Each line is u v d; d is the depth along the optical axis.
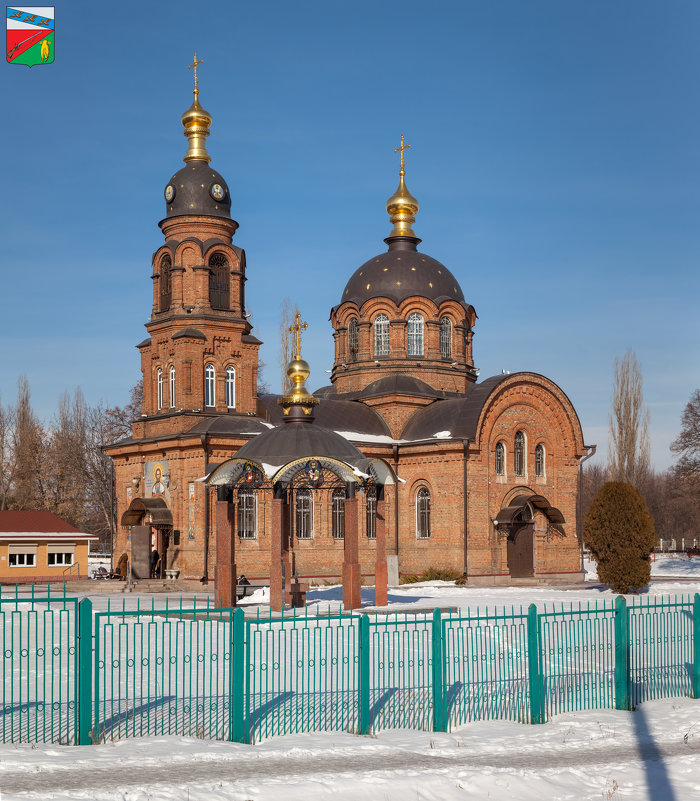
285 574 41.25
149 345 59.31
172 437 54.69
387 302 64.56
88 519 100.00
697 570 76.38
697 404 79.25
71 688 21.52
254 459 37.34
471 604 39.56
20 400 87.75
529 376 61.44
